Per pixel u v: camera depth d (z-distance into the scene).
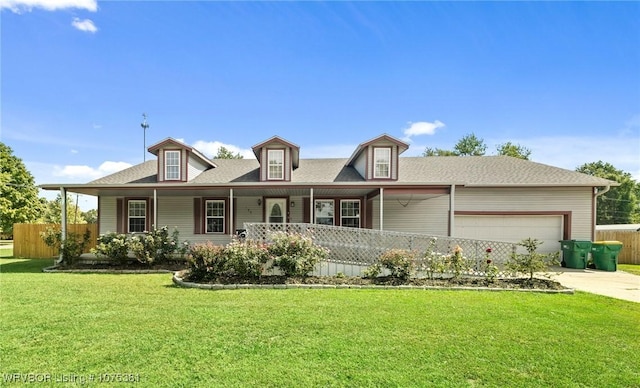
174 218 14.69
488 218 13.80
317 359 3.85
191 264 8.84
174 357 3.88
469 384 3.34
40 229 15.29
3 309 5.81
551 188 13.51
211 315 5.50
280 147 14.32
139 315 5.48
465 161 16.12
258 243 9.43
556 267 12.57
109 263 11.56
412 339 4.51
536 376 3.53
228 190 12.71
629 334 4.84
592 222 13.27
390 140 13.84
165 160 14.34
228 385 3.26
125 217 14.58
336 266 9.45
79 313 5.57
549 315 5.75
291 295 7.06
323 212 14.52
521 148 36.16
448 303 6.49
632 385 3.38
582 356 4.05
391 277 8.86
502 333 4.80
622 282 9.38
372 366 3.69
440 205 14.11
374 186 11.62
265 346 4.21
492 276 8.55
